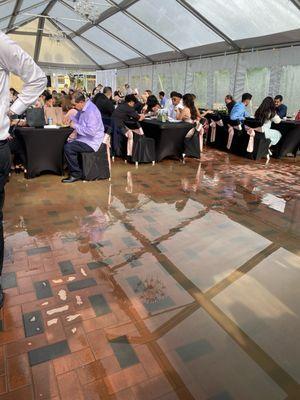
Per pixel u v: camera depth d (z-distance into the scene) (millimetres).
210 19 7496
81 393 1443
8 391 1442
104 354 1648
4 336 1743
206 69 9633
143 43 10906
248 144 6152
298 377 1558
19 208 3479
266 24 6773
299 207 3752
